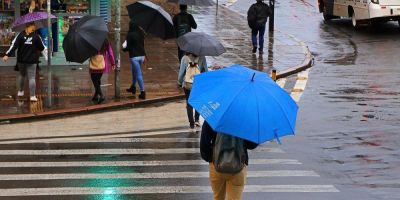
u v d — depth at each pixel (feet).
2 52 76.48
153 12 61.82
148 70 75.10
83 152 45.73
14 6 76.33
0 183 38.40
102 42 57.77
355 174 40.81
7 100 60.70
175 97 63.46
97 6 78.33
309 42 101.45
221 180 28.76
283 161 43.60
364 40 103.40
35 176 39.88
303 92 67.62
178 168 41.75
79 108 58.23
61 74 72.64
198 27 107.55
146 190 37.04
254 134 24.86
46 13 61.62
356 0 113.50
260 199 35.60
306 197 36.09
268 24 114.83
